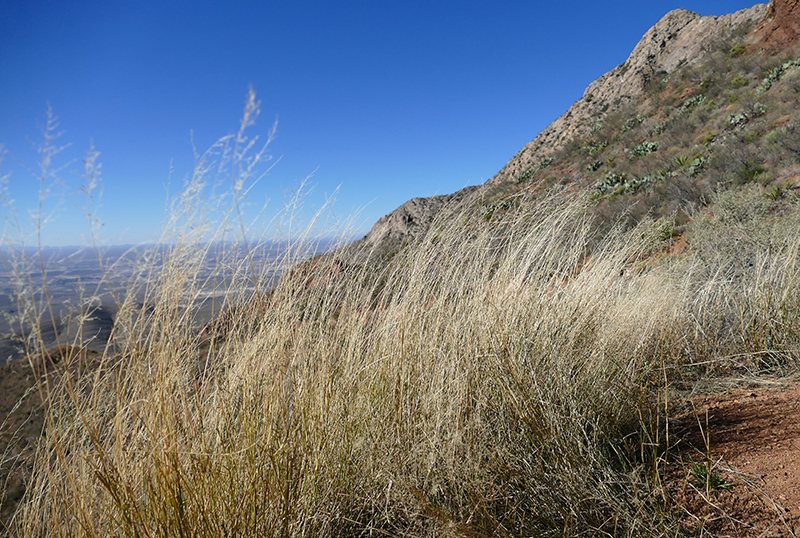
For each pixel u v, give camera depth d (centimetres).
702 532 148
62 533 130
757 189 634
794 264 378
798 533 138
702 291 409
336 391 193
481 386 218
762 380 293
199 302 158
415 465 183
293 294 201
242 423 157
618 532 156
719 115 1568
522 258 274
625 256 325
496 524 156
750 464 182
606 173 1906
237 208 158
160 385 137
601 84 3872
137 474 135
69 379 118
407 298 230
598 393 228
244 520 145
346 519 168
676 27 3534
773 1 1981
